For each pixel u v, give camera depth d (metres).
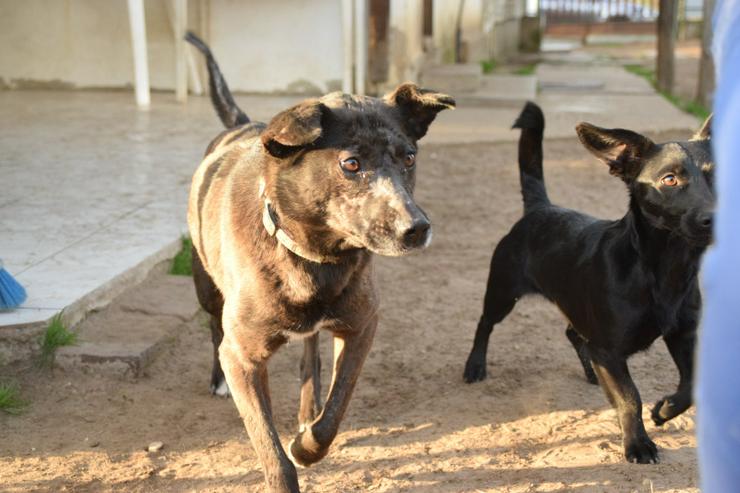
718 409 1.54
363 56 13.48
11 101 12.73
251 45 13.84
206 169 4.44
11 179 8.00
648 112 13.92
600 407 4.72
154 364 5.13
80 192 7.60
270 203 3.49
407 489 3.88
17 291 5.06
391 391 4.94
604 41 33.09
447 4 20.31
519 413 4.66
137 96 12.34
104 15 13.84
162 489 3.90
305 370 4.54
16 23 13.96
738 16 1.62
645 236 4.07
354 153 3.20
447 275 6.97
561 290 4.57
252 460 4.15
